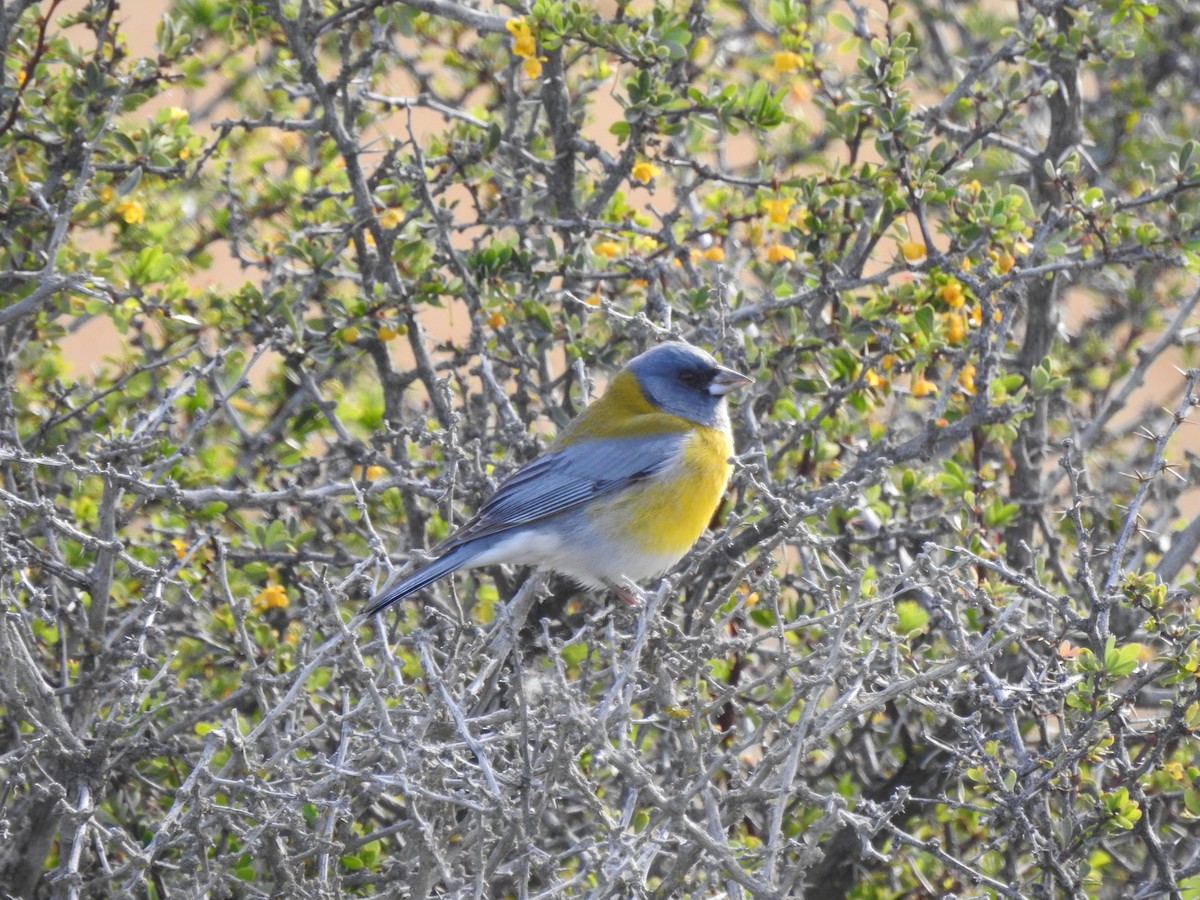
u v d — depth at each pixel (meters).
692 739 8.55
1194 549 12.15
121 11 14.94
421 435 10.74
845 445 13.02
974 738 9.13
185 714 10.94
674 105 12.47
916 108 14.50
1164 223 14.63
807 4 13.92
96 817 10.05
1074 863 9.53
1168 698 12.00
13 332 12.45
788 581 12.23
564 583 12.86
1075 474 9.98
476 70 14.88
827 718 8.59
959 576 10.71
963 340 12.55
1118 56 13.17
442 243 12.52
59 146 12.18
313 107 14.09
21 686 10.23
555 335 12.67
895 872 11.88
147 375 13.20
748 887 7.26
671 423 11.86
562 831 11.25
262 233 14.45
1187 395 9.94
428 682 9.54
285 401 14.13
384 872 9.48
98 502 12.84
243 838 8.96
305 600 11.92
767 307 12.21
